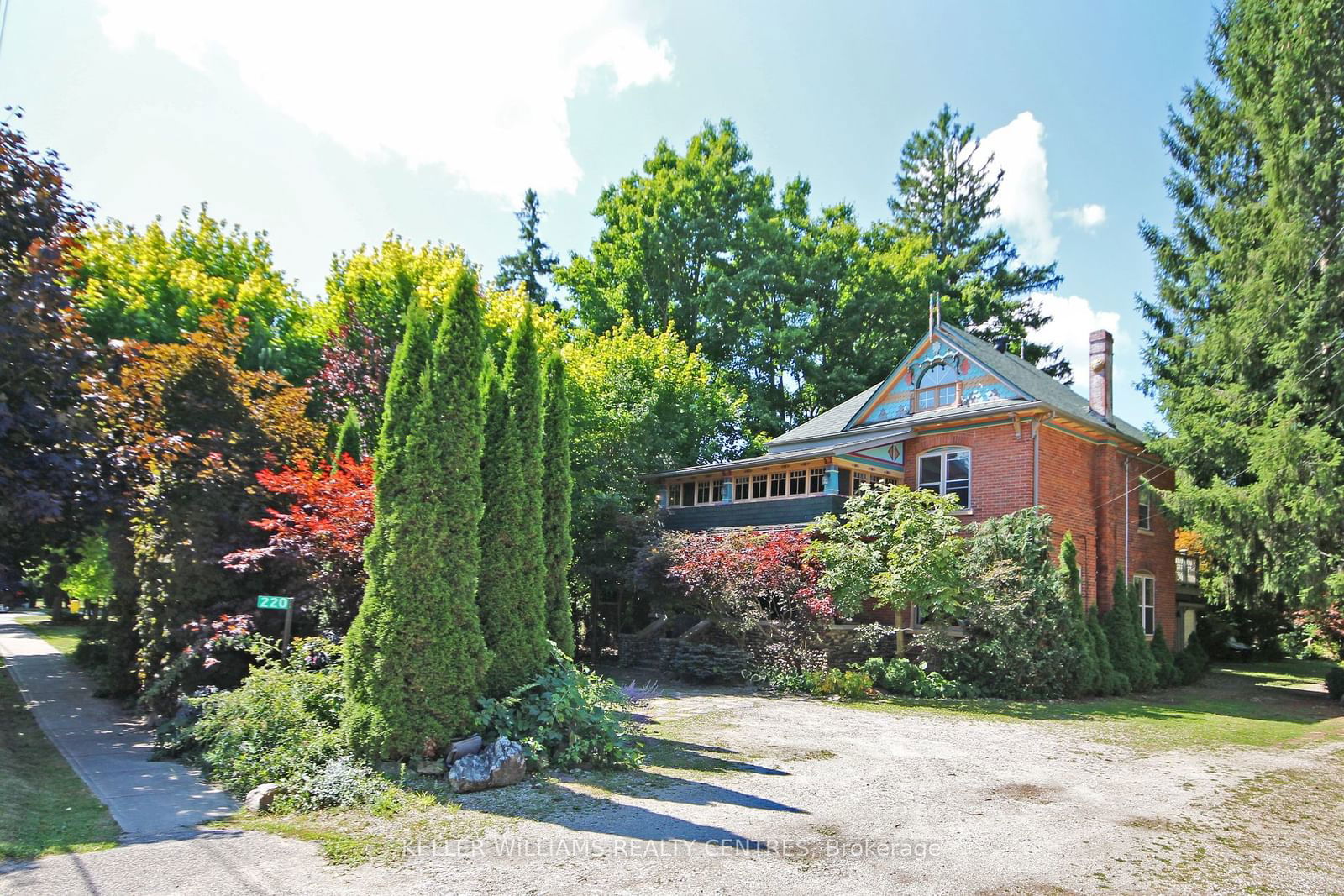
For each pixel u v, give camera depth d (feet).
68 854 17.66
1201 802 26.45
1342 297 59.57
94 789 23.82
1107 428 68.74
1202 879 18.80
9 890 15.39
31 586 39.09
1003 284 151.02
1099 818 23.97
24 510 28.94
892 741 35.68
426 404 27.61
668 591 61.11
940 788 27.09
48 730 33.83
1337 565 56.80
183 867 17.20
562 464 36.58
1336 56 61.36
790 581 54.75
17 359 29.84
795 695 50.42
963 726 40.93
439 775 24.91
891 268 123.03
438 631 26.35
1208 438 65.31
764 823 22.09
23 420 29.99
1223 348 67.46
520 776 25.30
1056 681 53.01
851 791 26.18
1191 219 81.61
